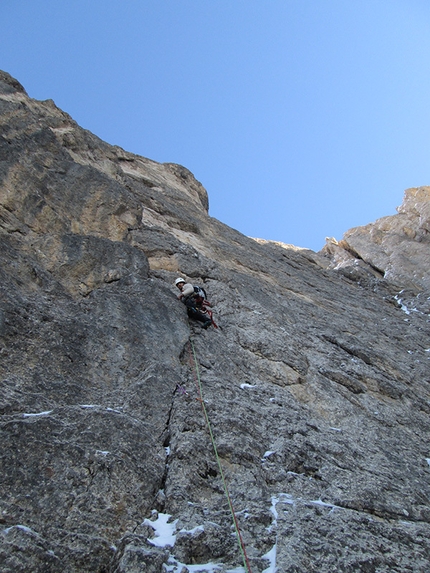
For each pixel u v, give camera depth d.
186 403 7.78
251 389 9.34
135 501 6.01
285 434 8.12
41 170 11.85
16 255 9.32
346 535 6.31
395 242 31.23
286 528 6.13
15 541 5.10
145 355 8.62
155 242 13.27
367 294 24.08
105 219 12.38
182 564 5.43
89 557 5.30
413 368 14.48
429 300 25.02
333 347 13.01
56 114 16.81
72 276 9.88
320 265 27.97
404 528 7.02
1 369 7.20
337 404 10.22
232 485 6.67
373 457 8.81
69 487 5.84
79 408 6.88
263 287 15.19
